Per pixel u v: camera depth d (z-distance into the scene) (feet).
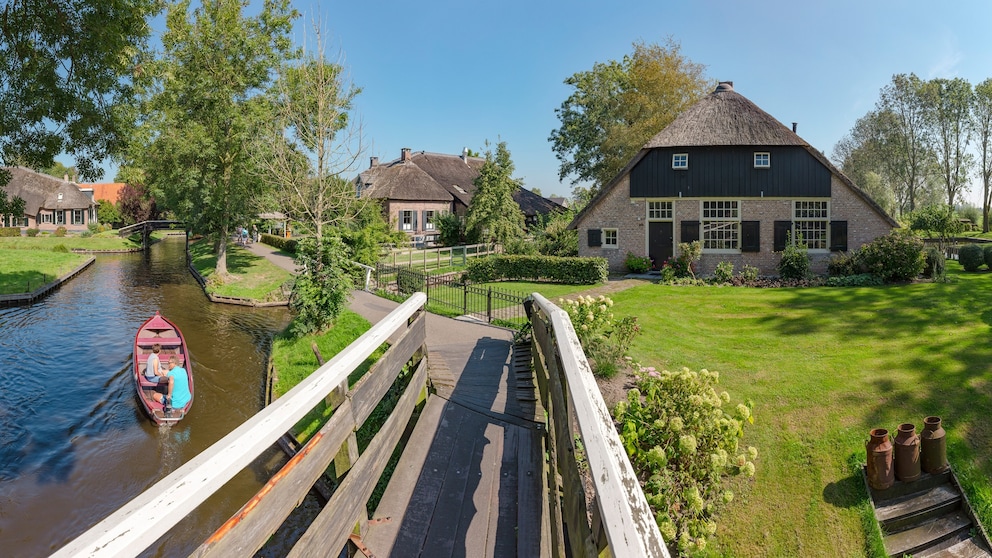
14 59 37.35
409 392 16.40
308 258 51.34
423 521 12.86
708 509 19.65
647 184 75.25
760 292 59.00
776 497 24.41
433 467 15.84
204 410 39.83
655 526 4.98
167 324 45.60
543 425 20.54
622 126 126.00
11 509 28.14
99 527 4.15
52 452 33.81
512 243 84.17
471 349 37.37
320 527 7.66
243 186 89.81
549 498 14.65
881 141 168.04
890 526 23.50
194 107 84.48
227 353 53.42
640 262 75.15
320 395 8.05
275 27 86.74
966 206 189.06
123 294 87.35
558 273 71.82
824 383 32.68
